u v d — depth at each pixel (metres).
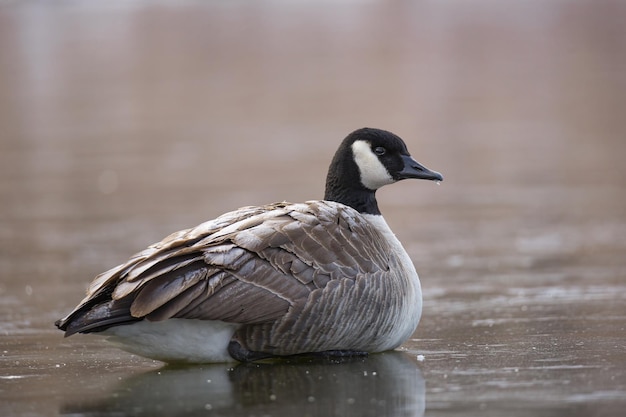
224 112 29.05
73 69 36.00
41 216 18.44
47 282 13.73
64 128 27.31
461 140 24.62
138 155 24.02
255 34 43.06
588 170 21.48
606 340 9.59
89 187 20.83
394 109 28.58
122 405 7.63
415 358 9.09
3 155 24.33
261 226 8.62
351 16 47.75
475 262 14.62
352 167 10.20
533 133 25.38
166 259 8.12
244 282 8.27
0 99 31.36
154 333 8.33
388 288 8.95
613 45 38.69
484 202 19.09
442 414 7.19
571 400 7.44
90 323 7.83
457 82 32.81
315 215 8.98
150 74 35.03
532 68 35.00
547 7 48.69
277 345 8.59
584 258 14.64
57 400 7.82
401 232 16.91
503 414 7.14
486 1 51.66
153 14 48.72
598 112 27.81
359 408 7.40
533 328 10.35
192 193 19.80
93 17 47.59
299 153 23.61
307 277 8.49
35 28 44.28
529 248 15.48
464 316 11.19
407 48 39.34
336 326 8.62
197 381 8.31
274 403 7.59
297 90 31.95
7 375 8.73
